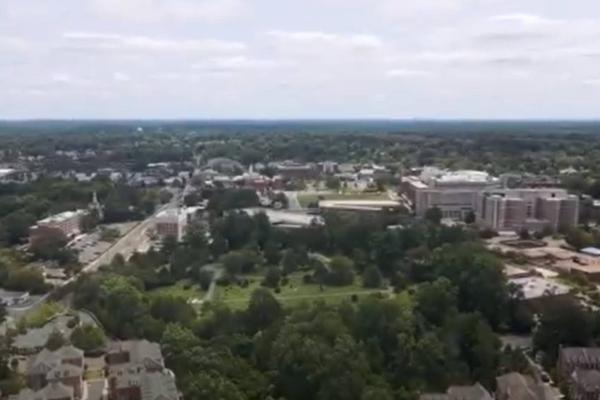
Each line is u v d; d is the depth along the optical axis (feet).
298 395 645.51
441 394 635.66
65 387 640.17
